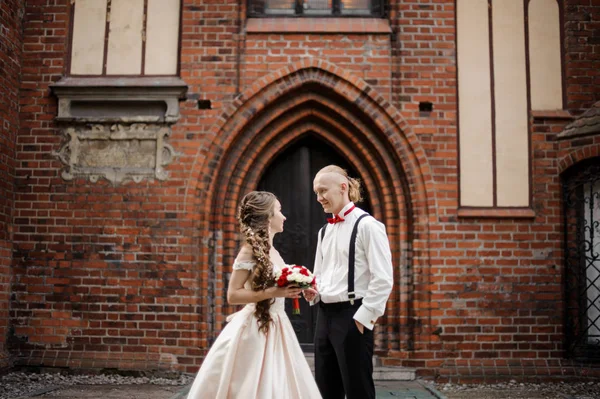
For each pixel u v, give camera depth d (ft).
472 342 20.97
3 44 20.85
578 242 21.66
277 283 10.46
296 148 23.94
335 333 11.09
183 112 21.94
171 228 21.44
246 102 22.00
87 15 22.58
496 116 22.08
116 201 21.62
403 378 20.61
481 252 21.38
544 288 21.24
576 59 22.07
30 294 21.26
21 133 21.99
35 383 19.21
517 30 22.38
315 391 10.73
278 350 10.73
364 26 22.34
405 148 21.89
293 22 22.49
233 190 22.54
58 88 21.84
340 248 11.42
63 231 21.52
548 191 21.66
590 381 20.54
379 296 10.75
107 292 21.20
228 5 22.36
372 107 22.06
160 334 20.95
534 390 19.48
